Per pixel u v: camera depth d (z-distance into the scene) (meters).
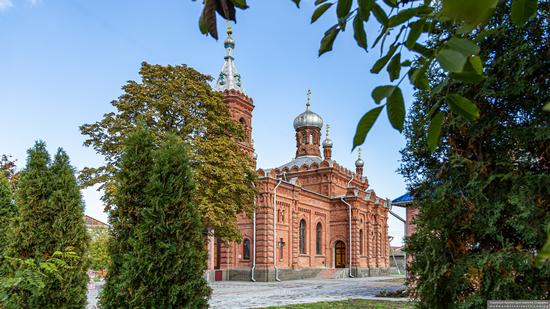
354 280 39.19
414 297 6.25
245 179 23.83
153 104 21.31
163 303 9.31
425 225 6.03
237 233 23.27
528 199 5.11
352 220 46.97
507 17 5.10
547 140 5.28
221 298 21.53
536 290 5.21
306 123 54.81
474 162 5.58
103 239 38.84
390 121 1.39
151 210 9.66
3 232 16.67
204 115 23.14
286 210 41.09
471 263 5.52
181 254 9.58
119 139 20.77
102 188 20.94
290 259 40.72
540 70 5.18
